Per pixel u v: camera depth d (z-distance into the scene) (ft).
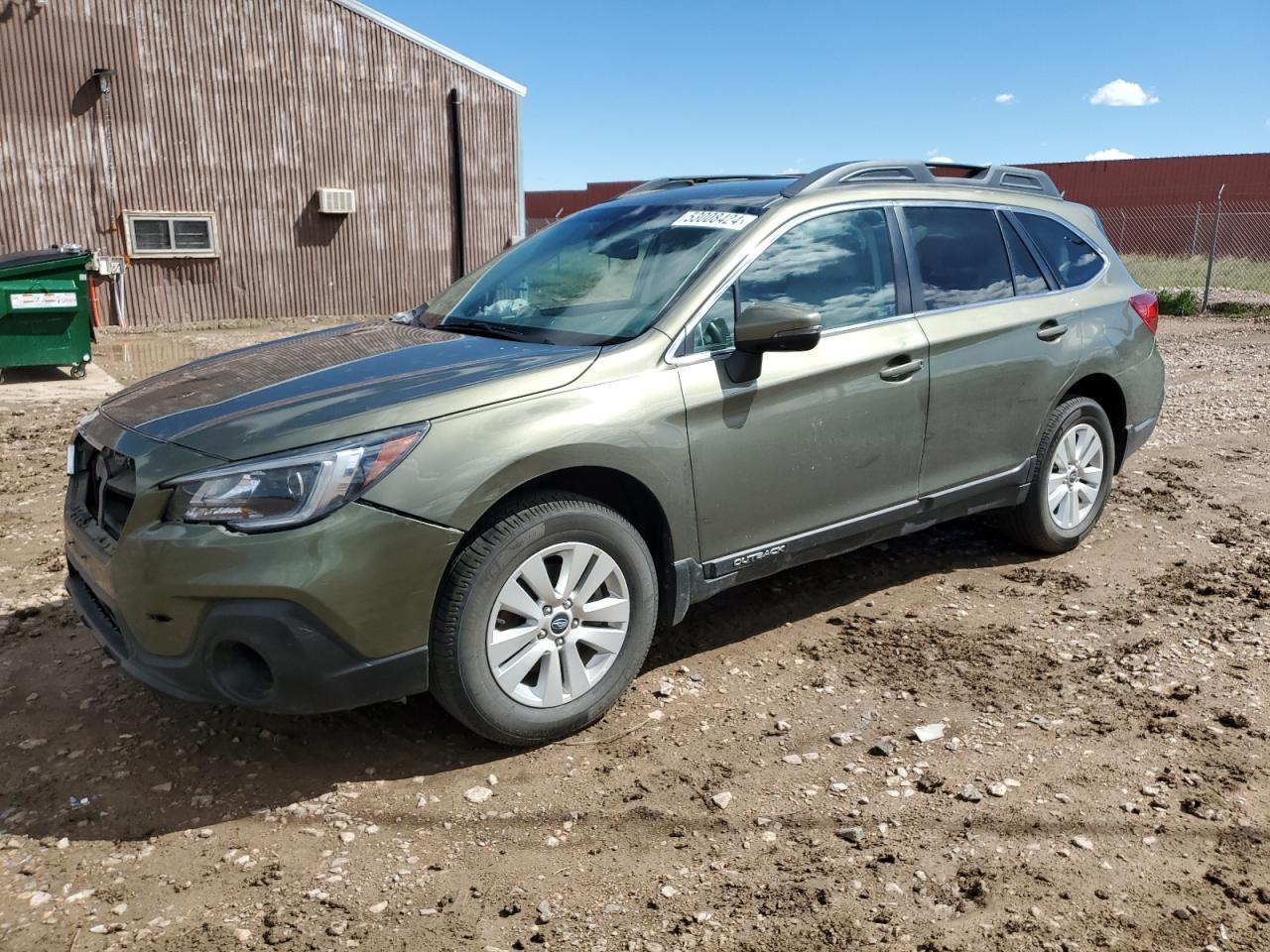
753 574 12.56
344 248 67.46
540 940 7.96
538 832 9.41
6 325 34.78
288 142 63.82
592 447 10.62
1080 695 12.02
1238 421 27.35
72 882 8.65
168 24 58.49
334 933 8.03
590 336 11.91
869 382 13.05
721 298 12.05
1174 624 14.07
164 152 59.52
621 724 11.37
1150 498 20.08
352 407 9.95
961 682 12.35
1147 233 106.42
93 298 58.54
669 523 11.46
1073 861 8.92
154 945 7.89
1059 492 16.26
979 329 14.39
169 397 11.16
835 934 8.01
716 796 9.90
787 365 12.26
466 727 11.00
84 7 55.77
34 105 55.16
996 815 9.59
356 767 10.50
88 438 11.03
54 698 11.90
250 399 10.56
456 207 72.13
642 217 14.03
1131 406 17.12
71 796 9.93
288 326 61.82
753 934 8.02
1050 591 15.30
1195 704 11.79
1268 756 10.68
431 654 10.10
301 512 9.26
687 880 8.70
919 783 10.12
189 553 9.23
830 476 12.92
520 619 10.58
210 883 8.66
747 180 14.65
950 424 14.17
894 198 14.24
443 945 7.90
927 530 18.15
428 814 9.68
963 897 8.45
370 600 9.49
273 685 9.46
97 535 10.43
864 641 13.53
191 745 10.89
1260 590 15.23
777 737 11.08
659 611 12.01
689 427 11.43
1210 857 9.00
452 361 11.20
